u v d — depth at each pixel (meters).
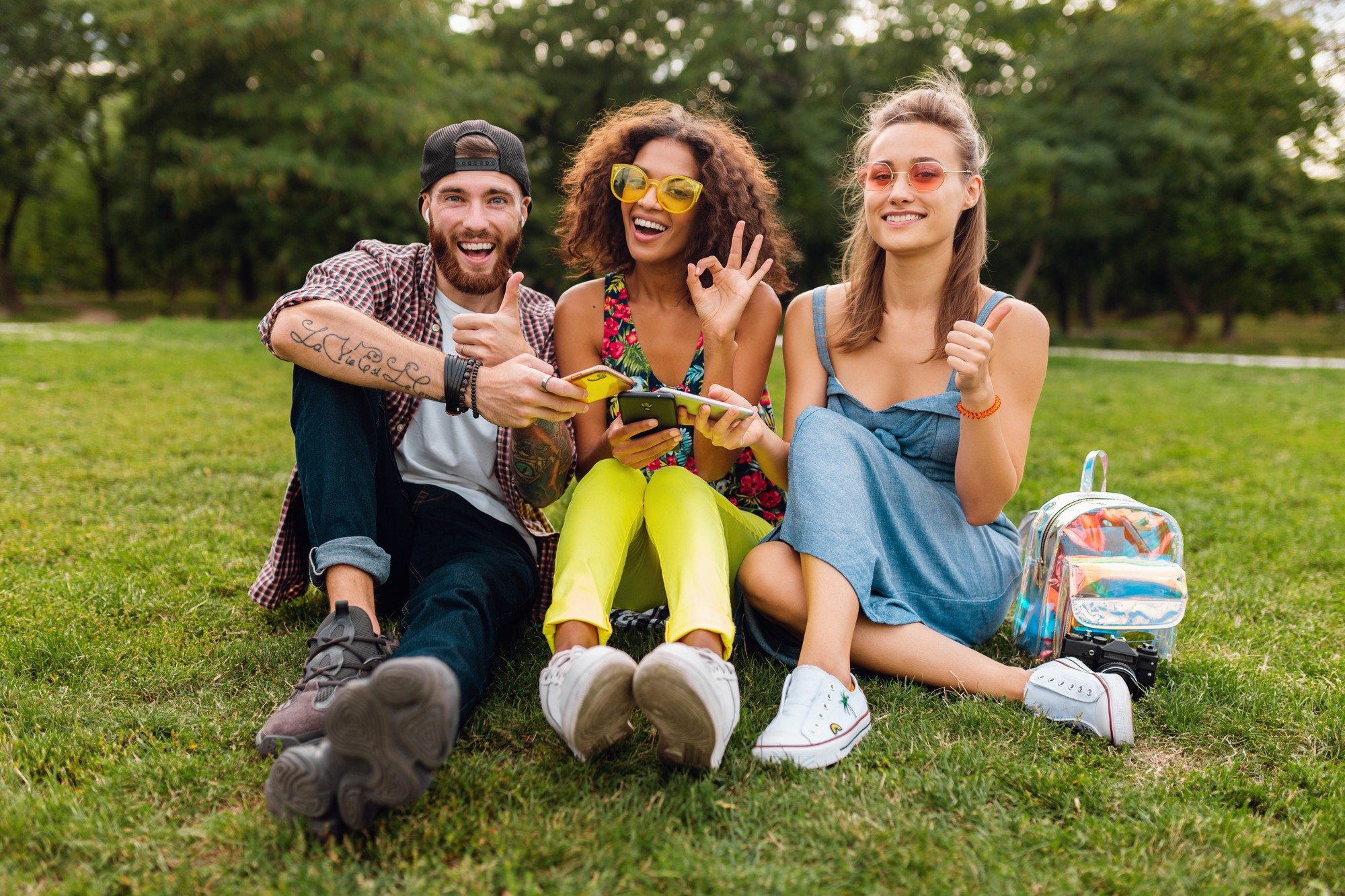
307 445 1.93
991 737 1.87
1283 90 24.12
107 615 2.47
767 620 2.26
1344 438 7.32
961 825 1.58
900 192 2.25
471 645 1.79
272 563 2.34
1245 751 1.90
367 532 1.92
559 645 1.77
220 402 7.25
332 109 23.20
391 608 2.37
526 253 26.56
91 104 27.02
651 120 2.48
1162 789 1.71
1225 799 1.71
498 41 28.27
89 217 37.41
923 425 2.28
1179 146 21.95
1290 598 2.99
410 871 1.40
